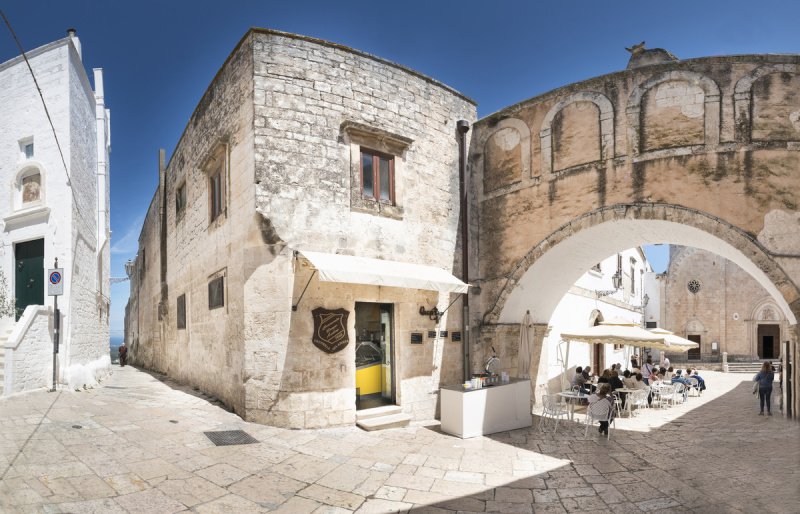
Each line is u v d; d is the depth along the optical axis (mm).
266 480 5707
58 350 10211
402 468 6508
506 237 11172
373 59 9930
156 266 18750
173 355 14953
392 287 9633
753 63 8711
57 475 5062
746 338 28859
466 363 10812
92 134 13812
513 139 11234
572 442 8367
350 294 8945
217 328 10164
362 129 9445
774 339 29344
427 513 5059
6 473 4898
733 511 5137
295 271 8461
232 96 9609
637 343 13750
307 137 8930
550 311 12789
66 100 11141
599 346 18703
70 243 10883
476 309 11406
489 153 11656
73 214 11117
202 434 7246
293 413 8133
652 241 10930
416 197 10406
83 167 12383
